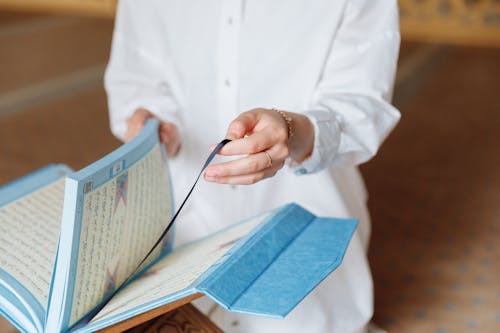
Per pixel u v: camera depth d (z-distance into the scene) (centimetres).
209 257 78
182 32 126
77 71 468
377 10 112
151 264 91
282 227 83
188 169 132
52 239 82
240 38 117
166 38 132
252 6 115
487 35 598
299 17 113
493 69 504
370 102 108
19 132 343
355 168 138
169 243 98
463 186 288
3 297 71
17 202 86
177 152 131
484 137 350
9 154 314
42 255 78
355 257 129
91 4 712
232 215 129
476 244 236
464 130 360
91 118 369
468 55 554
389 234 244
